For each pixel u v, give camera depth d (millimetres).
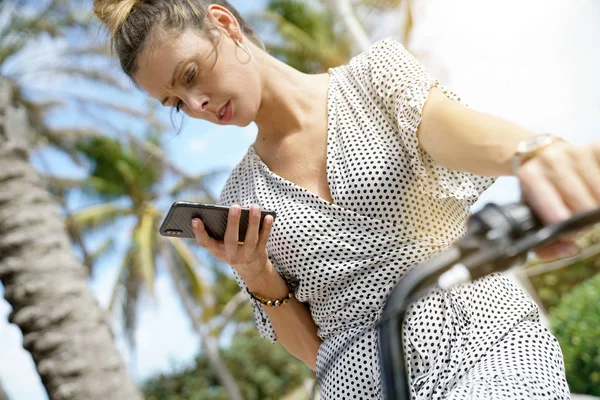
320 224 1646
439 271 634
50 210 5906
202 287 22953
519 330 1504
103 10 1801
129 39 1736
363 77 1714
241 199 1841
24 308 5496
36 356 5438
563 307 6664
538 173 697
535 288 13680
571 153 707
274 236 1704
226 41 1740
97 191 21750
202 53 1705
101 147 21422
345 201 1633
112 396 5352
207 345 22547
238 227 1585
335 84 1779
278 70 1805
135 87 1872
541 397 1339
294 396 22969
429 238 1602
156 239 22469
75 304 5516
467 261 628
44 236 5691
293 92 1784
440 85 1517
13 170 5883
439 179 1571
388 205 1601
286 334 1832
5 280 5562
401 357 669
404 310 671
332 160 1680
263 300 1797
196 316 22953
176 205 1570
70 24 16750
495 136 1085
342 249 1623
